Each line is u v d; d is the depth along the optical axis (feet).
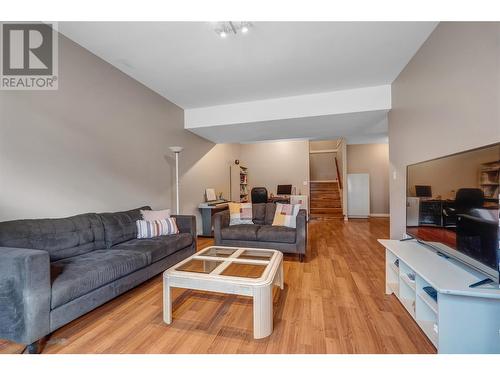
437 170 6.32
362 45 8.40
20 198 6.73
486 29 5.22
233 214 13.21
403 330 5.63
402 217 10.18
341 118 13.08
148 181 11.86
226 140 19.19
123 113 10.30
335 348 5.04
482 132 5.36
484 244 4.57
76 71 8.27
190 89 12.05
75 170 8.25
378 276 9.04
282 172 26.63
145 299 7.33
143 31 7.66
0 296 4.64
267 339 5.37
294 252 10.87
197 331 5.69
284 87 11.82
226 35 7.83
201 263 6.99
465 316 4.36
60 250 6.79
